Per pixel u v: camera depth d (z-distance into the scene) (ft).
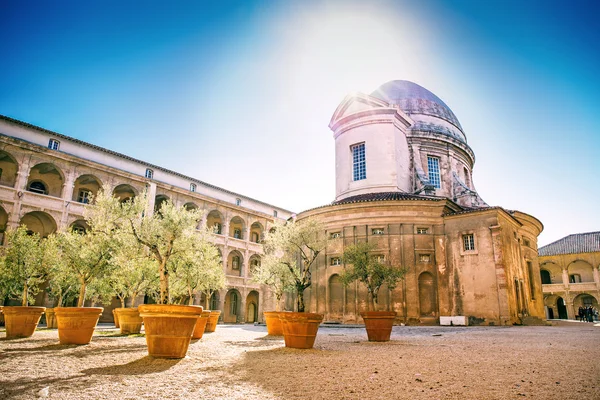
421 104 154.40
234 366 29.96
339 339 57.88
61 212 117.50
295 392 21.42
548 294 200.23
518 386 22.90
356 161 138.62
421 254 110.63
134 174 134.92
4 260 68.59
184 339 33.45
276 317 64.13
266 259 73.15
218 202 160.86
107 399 19.49
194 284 75.72
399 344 49.08
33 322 54.90
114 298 129.70
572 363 31.42
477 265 104.01
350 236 115.44
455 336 61.87
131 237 52.19
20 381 23.35
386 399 20.02
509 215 110.73
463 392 21.47
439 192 141.28
